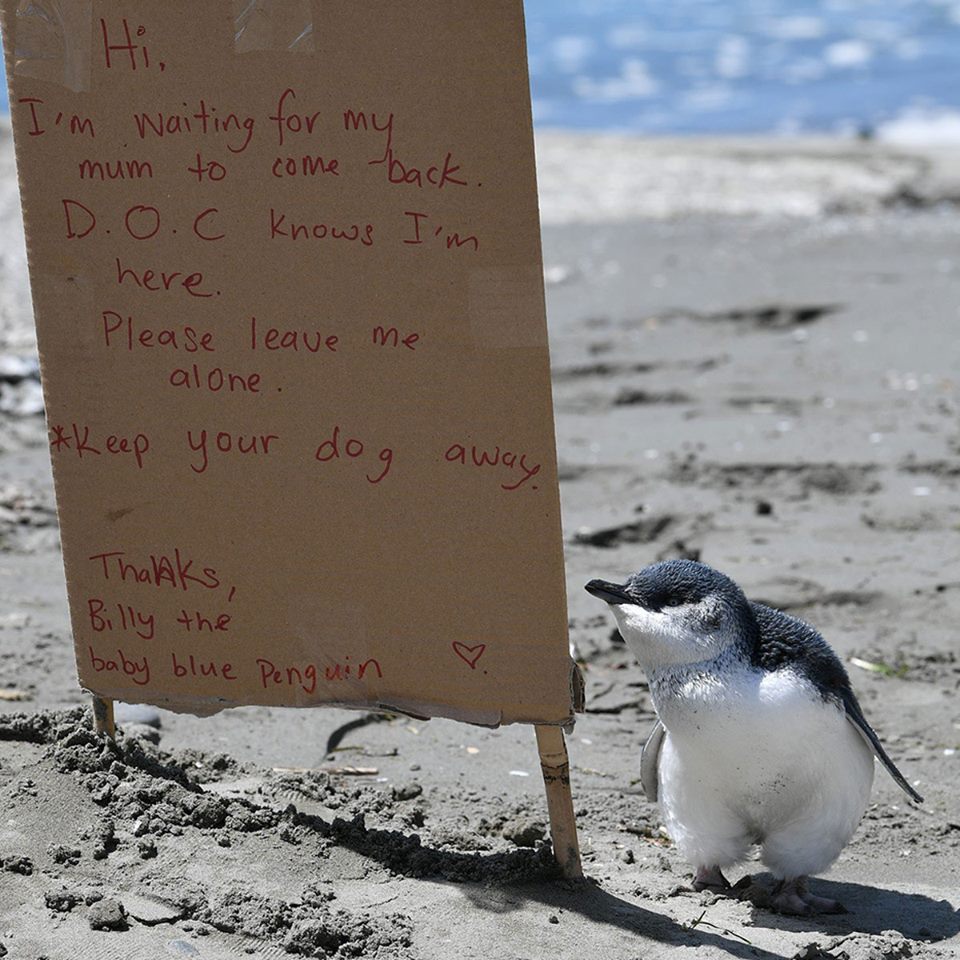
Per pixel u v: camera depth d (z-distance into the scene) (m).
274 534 7.79
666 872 8.55
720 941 7.31
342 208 7.38
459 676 7.68
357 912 7.21
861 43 92.00
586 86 77.56
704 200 37.88
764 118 64.69
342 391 7.57
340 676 7.84
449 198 7.24
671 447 17.39
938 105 65.75
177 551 7.93
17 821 7.71
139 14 7.42
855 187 39.97
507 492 7.47
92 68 7.52
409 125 7.21
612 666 12.06
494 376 7.37
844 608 13.07
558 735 7.68
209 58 7.38
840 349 21.38
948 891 8.54
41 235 7.75
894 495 15.67
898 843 9.32
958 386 19.33
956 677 11.74
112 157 7.60
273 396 7.65
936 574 13.60
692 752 7.72
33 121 7.64
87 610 8.14
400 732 10.66
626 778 10.05
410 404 7.50
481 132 7.14
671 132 61.69
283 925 7.04
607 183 39.62
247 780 8.88
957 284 25.11
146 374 7.79
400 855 7.83
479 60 7.08
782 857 7.93
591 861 8.58
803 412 18.56
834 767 7.72
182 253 7.61
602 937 7.24
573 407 19.27
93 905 7.02
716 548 14.45
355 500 7.66
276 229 7.48
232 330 7.63
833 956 7.20
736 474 16.50
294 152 7.38
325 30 7.22
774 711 7.50
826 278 26.06
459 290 7.32
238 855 7.62
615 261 28.45
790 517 15.29
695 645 7.56
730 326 22.95
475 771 9.98
